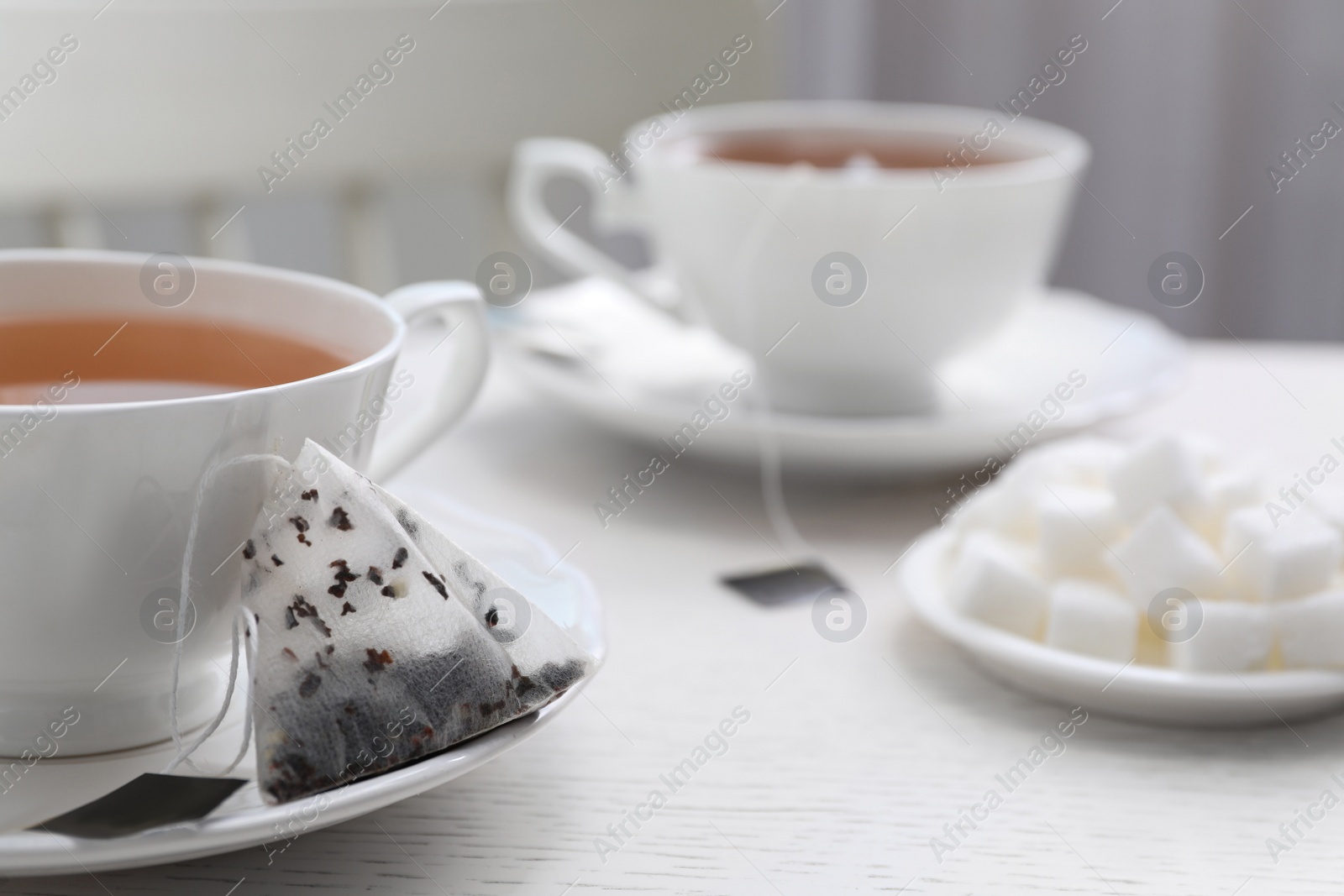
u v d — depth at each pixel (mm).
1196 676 550
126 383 537
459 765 505
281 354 551
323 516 505
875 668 577
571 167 714
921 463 643
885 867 520
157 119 845
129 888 509
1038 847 524
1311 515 569
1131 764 547
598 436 693
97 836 486
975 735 555
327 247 1339
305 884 513
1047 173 655
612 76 979
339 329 553
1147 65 1421
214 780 500
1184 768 546
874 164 710
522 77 943
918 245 643
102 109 831
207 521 512
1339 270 1448
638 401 656
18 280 553
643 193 690
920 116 771
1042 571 576
